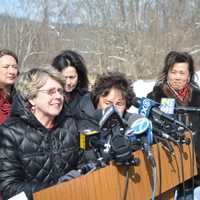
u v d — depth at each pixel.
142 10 19.27
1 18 18.55
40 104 2.31
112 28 19.36
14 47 18.44
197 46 17.92
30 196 2.11
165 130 2.38
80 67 3.71
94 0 19.53
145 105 2.56
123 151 1.91
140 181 2.06
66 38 19.31
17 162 2.25
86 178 1.87
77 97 3.54
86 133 2.17
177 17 18.78
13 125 2.31
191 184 2.50
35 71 2.35
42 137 2.32
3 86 3.67
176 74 3.63
